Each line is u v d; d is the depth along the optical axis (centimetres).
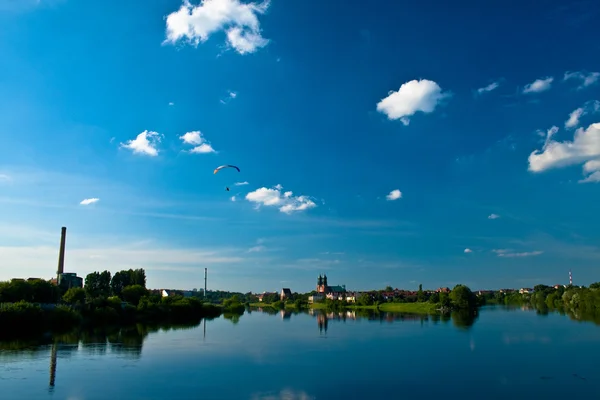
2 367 6612
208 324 15275
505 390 5338
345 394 5178
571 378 5888
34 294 14700
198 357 7588
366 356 7669
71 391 5259
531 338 9719
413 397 5059
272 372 6325
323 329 12950
